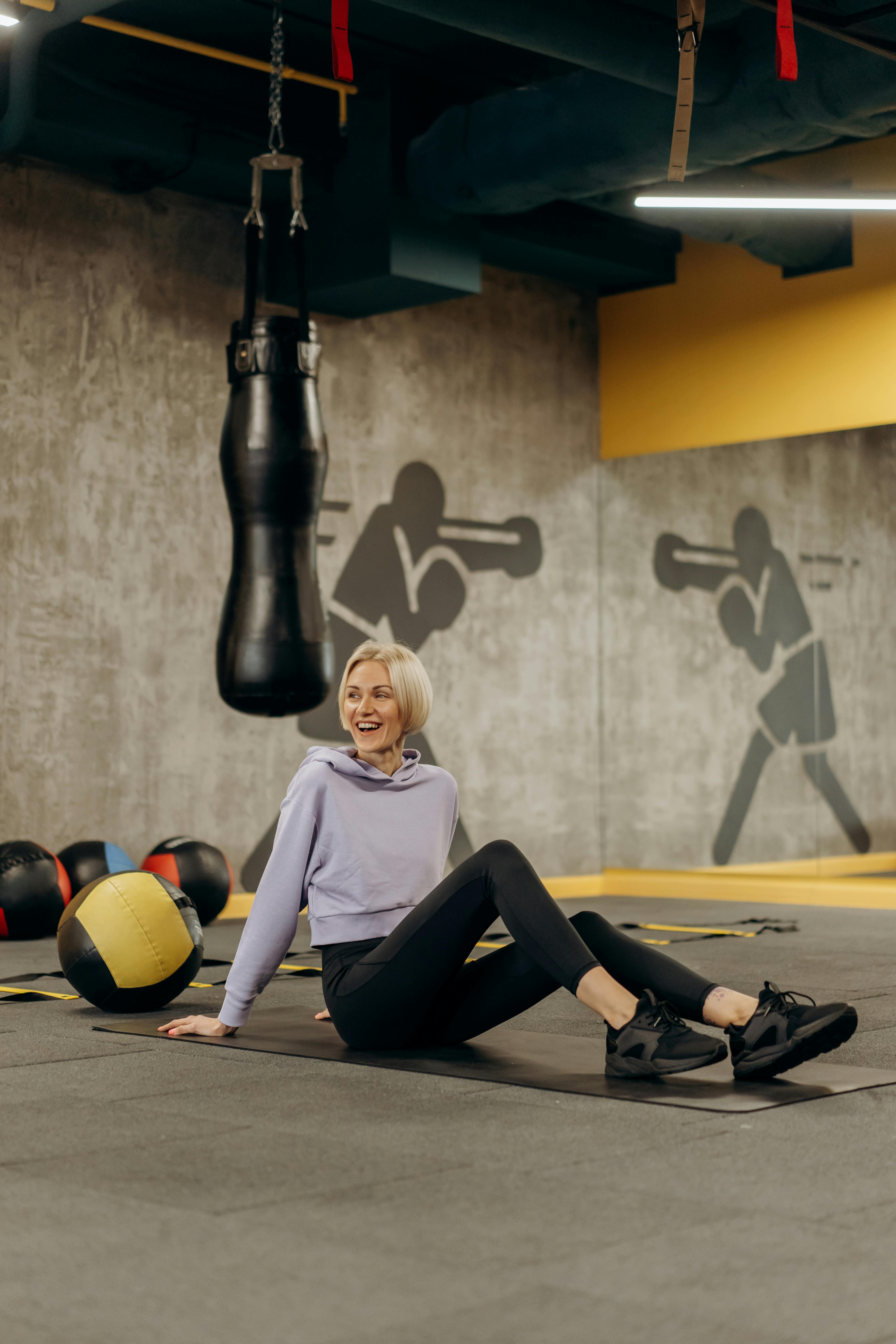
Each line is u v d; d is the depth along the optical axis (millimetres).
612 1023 2674
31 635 6152
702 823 7938
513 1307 1600
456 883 2738
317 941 2986
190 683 6648
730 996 2686
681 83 3928
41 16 5352
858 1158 2229
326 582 7105
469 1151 2271
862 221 7234
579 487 8289
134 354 6508
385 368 7395
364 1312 1587
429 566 7539
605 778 8328
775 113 5191
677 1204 1985
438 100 6500
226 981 4145
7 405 6109
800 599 7574
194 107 6062
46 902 5531
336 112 6539
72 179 6324
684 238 7980
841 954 5078
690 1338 1511
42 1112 2559
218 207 6801
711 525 7930
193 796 6641
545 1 4652
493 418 7871
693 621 7992
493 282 7895
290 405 5484
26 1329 1543
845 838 7406
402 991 2828
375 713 2912
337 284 6566
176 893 3771
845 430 7375
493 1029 3301
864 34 4652
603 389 8391
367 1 5582
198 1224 1900
